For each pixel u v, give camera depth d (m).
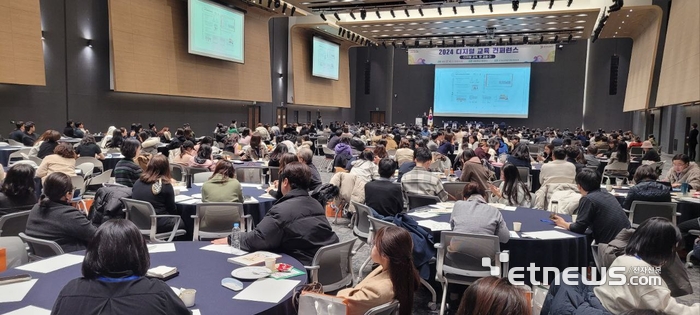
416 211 5.03
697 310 2.34
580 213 4.14
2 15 11.87
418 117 33.03
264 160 9.92
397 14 19.50
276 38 24.86
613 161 9.95
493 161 10.60
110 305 1.72
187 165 8.12
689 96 13.99
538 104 30.27
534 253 3.88
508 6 18.09
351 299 2.22
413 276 2.36
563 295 2.57
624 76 28.05
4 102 12.41
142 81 15.80
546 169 6.91
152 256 3.03
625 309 2.44
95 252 1.76
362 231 5.11
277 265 2.83
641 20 20.25
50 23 13.50
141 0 15.69
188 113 19.06
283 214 3.21
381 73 33.97
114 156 9.59
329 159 14.29
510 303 1.46
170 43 16.98
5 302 2.19
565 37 23.95
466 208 3.95
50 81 13.58
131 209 4.54
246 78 21.53
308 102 26.92
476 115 30.48
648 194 5.37
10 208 3.93
